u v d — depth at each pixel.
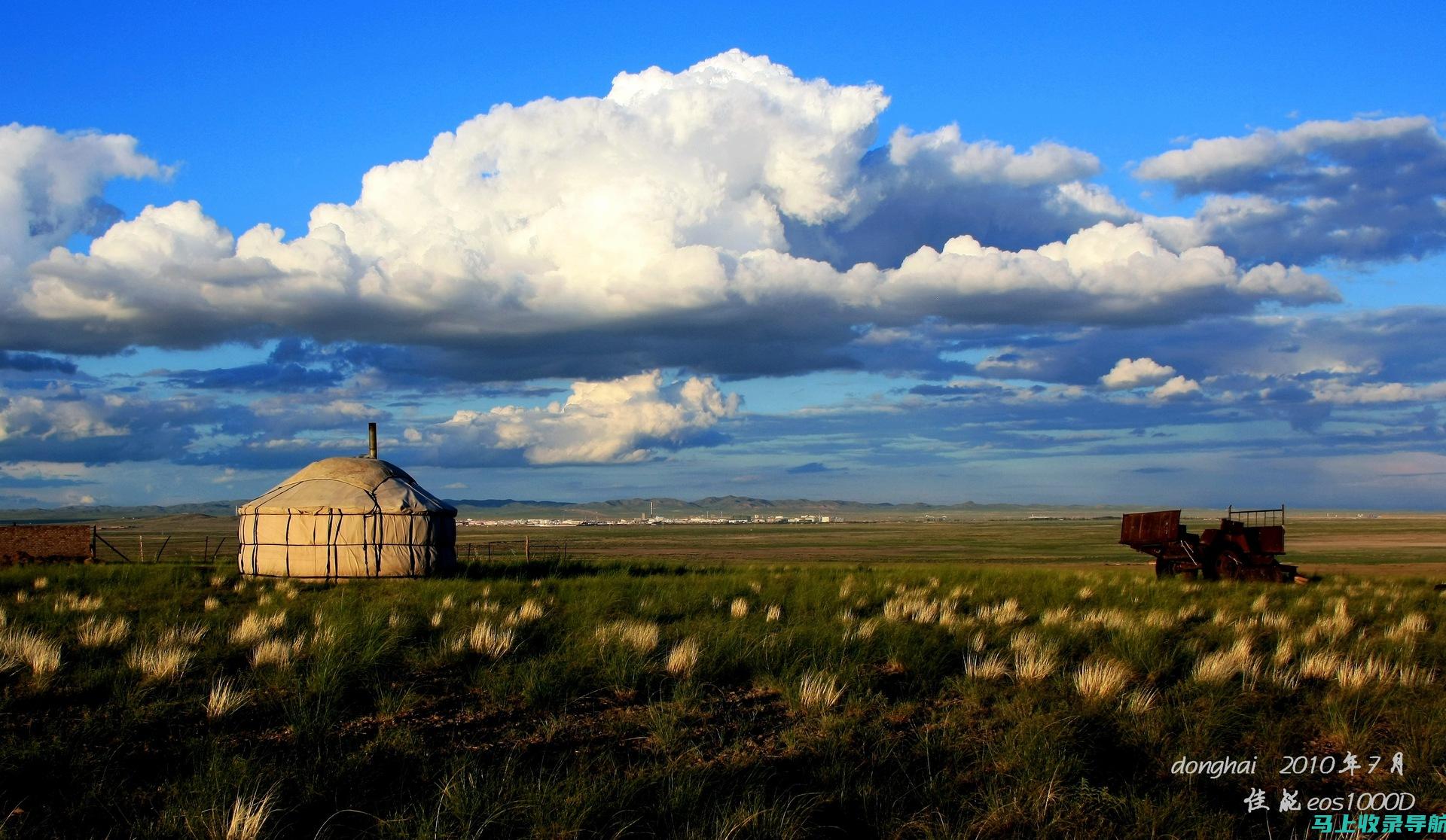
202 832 6.71
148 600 21.09
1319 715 10.29
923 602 20.05
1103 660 12.78
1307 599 22.48
